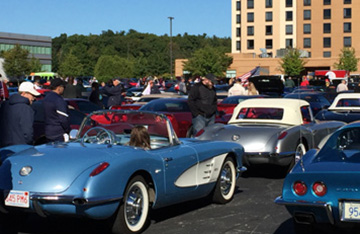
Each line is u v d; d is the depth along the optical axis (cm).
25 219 645
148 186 615
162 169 622
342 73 5975
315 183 490
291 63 8038
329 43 9381
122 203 566
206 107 1220
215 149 734
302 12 9444
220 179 750
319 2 9369
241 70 8606
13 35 11600
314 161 538
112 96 1795
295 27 9562
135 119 701
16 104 803
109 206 547
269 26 9631
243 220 664
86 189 532
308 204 485
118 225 566
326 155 549
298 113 1037
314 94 1767
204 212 711
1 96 1542
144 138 654
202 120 1223
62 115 860
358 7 9200
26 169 563
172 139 688
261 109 1047
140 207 596
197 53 8456
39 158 577
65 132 870
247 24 9706
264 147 936
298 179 497
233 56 8681
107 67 10144
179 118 1354
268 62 8525
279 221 658
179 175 658
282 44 9600
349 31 9269
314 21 9406
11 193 552
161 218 677
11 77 9144
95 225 641
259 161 938
